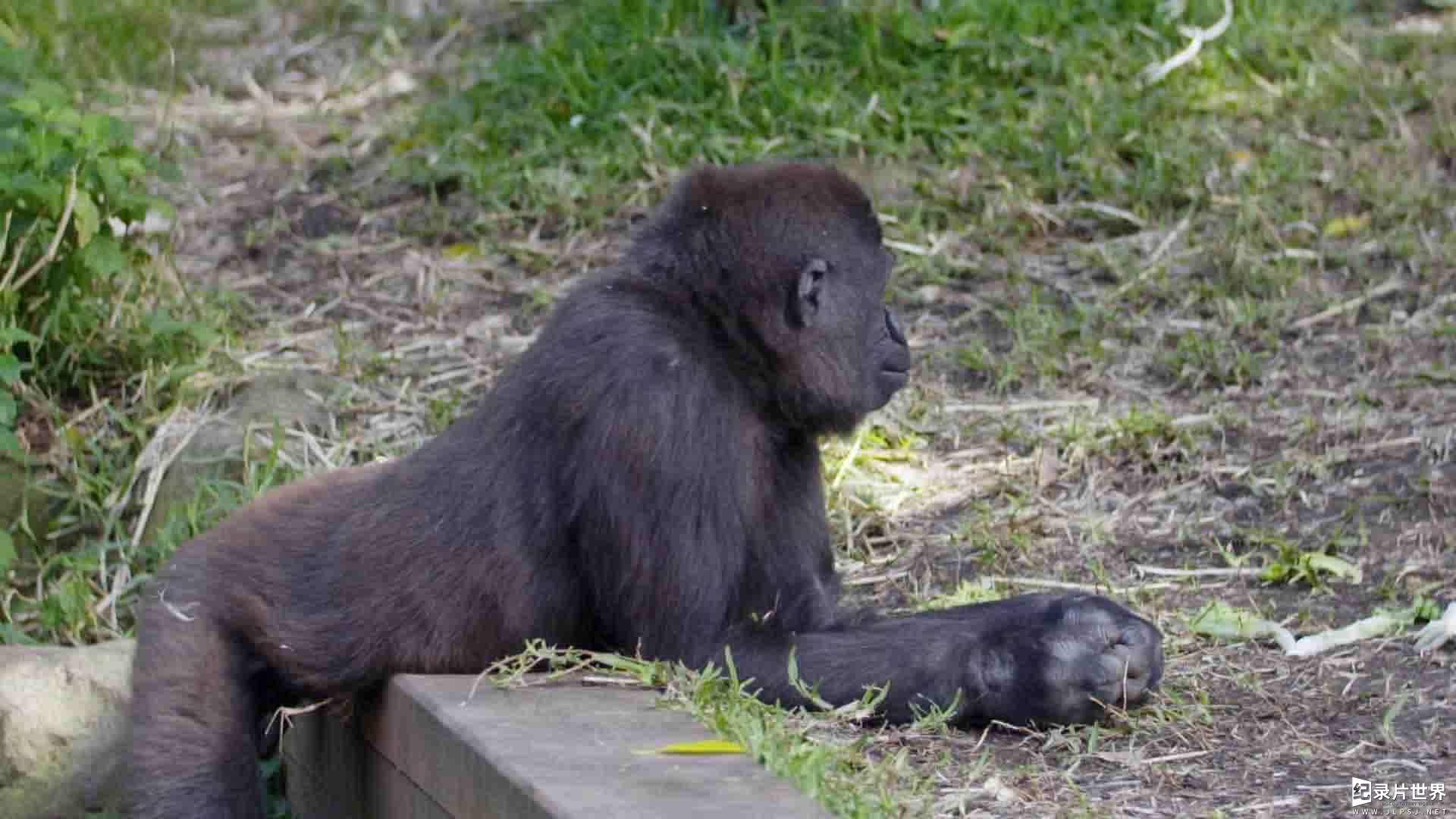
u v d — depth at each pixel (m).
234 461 11.93
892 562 10.66
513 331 13.77
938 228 15.14
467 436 8.11
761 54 17.19
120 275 13.29
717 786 6.09
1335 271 14.15
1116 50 17.14
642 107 16.58
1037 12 17.50
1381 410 12.06
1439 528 10.36
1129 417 12.00
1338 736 7.46
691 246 8.10
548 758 6.44
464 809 6.83
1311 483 11.17
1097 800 6.61
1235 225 14.52
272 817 9.77
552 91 17.06
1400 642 8.77
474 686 7.37
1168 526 10.88
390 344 13.60
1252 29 17.69
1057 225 15.05
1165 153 15.62
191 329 12.74
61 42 19.88
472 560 7.87
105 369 13.00
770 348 8.09
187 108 18.81
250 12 22.38
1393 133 16.02
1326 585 9.82
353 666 7.91
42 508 12.02
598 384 7.72
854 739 7.15
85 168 12.31
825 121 16.14
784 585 8.31
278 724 9.43
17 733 9.49
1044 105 16.36
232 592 8.08
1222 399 12.50
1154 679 7.52
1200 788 6.79
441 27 20.98
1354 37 18.17
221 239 15.48
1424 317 13.36
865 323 8.34
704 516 7.67
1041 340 13.20
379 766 8.01
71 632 11.12
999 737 7.35
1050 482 11.49
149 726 7.88
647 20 17.70
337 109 18.66
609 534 7.67
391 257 15.10
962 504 11.35
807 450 8.55
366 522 8.07
